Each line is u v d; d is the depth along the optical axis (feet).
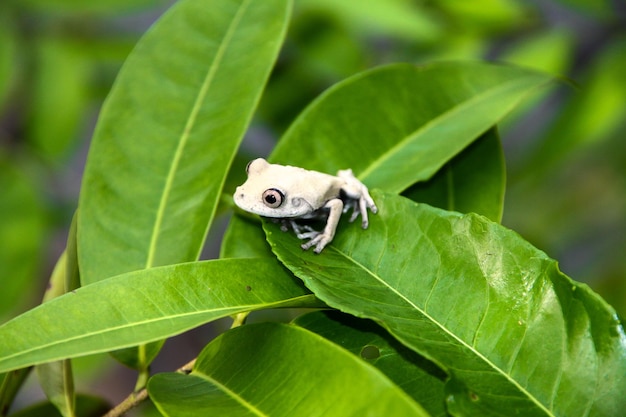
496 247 1.36
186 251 1.46
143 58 1.54
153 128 1.51
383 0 1.84
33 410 1.55
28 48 1.90
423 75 1.55
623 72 1.84
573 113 1.85
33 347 1.31
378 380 1.27
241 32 1.55
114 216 1.47
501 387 1.31
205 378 1.35
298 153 1.51
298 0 1.87
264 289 1.38
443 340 1.34
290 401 1.30
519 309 1.34
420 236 1.39
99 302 1.33
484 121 1.51
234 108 1.51
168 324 1.33
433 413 1.31
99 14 1.89
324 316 1.38
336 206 1.44
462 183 1.52
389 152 1.52
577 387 1.31
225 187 1.80
